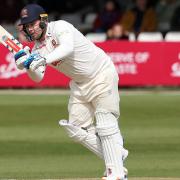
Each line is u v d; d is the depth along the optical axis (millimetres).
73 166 28359
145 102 43281
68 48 20406
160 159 29469
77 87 21859
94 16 63906
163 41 47125
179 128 36156
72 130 21953
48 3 67000
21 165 28531
